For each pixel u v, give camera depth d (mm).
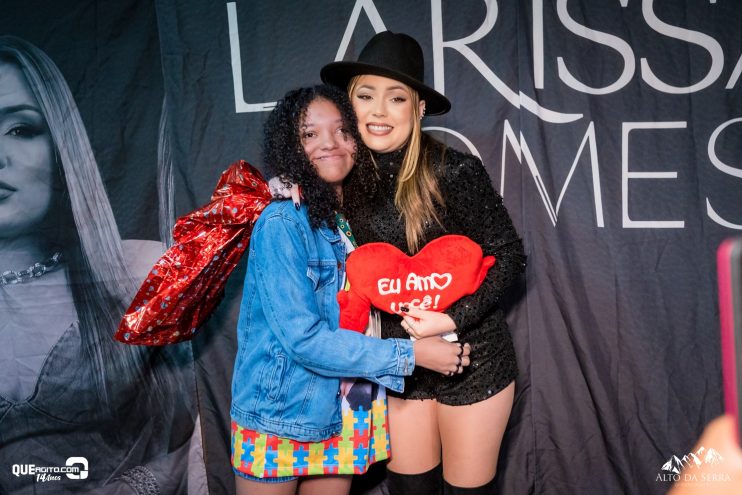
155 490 2104
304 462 1488
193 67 2061
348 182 1640
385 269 1518
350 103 1500
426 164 1616
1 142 2000
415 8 2031
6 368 2043
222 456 2127
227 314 2111
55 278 2043
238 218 1537
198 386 2117
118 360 2072
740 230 2016
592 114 2027
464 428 1623
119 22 2027
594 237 2053
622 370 2066
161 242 2076
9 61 2002
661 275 2041
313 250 1422
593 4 2000
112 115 2039
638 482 2072
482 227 1609
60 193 2031
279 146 1424
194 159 2074
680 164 2016
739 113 1992
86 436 2074
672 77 1998
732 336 493
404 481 1718
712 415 2035
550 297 2074
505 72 2035
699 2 1974
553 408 2094
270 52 2061
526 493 2115
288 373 1413
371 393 1580
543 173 2051
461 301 1539
